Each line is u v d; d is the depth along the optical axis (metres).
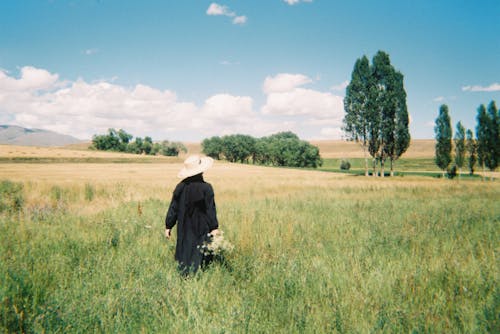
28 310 2.87
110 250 4.90
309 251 5.00
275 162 131.50
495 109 64.81
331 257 4.59
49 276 3.68
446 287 3.47
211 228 4.23
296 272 3.86
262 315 2.87
